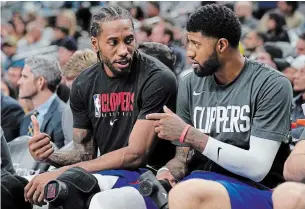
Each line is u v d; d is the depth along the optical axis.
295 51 6.40
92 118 4.11
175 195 3.16
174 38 7.52
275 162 3.65
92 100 4.09
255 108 3.59
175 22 8.16
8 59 8.44
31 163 4.78
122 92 4.01
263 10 8.07
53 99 5.39
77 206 3.59
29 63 5.44
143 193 3.41
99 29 3.88
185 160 3.80
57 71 5.41
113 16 3.87
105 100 4.05
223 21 3.57
